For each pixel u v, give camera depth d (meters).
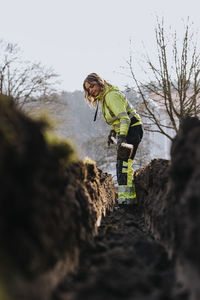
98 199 4.52
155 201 3.72
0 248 1.29
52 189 2.10
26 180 1.61
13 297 1.23
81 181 3.47
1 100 1.98
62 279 1.98
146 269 2.30
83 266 2.42
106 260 2.47
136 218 5.18
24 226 1.54
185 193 2.00
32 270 1.45
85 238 2.82
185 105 10.10
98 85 5.41
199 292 1.53
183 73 10.07
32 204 1.63
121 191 5.57
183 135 2.40
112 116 5.48
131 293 1.80
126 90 11.11
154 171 4.10
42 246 1.63
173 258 2.27
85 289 1.83
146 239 3.36
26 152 1.65
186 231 1.83
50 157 2.13
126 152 5.21
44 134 2.29
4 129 1.59
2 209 1.34
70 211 2.47
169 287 1.93
